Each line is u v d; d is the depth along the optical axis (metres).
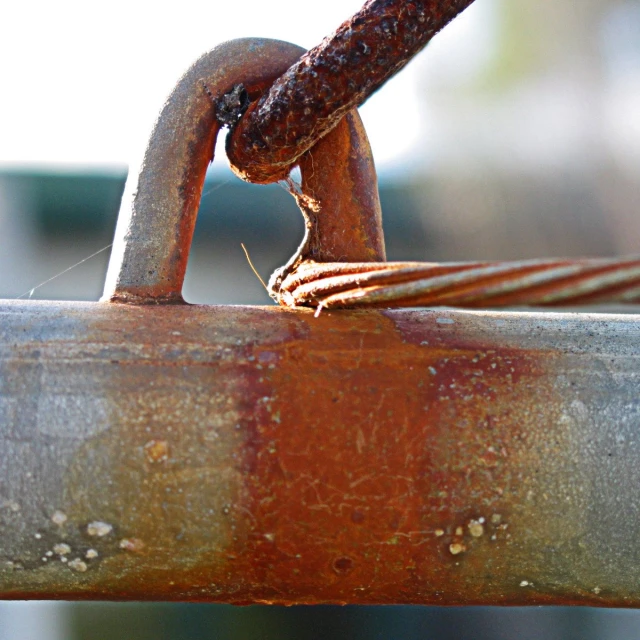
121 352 0.35
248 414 0.35
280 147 0.38
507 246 1.13
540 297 0.33
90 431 0.35
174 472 0.35
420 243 1.11
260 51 0.38
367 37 0.37
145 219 0.38
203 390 0.35
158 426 0.35
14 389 0.35
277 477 0.35
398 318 0.36
